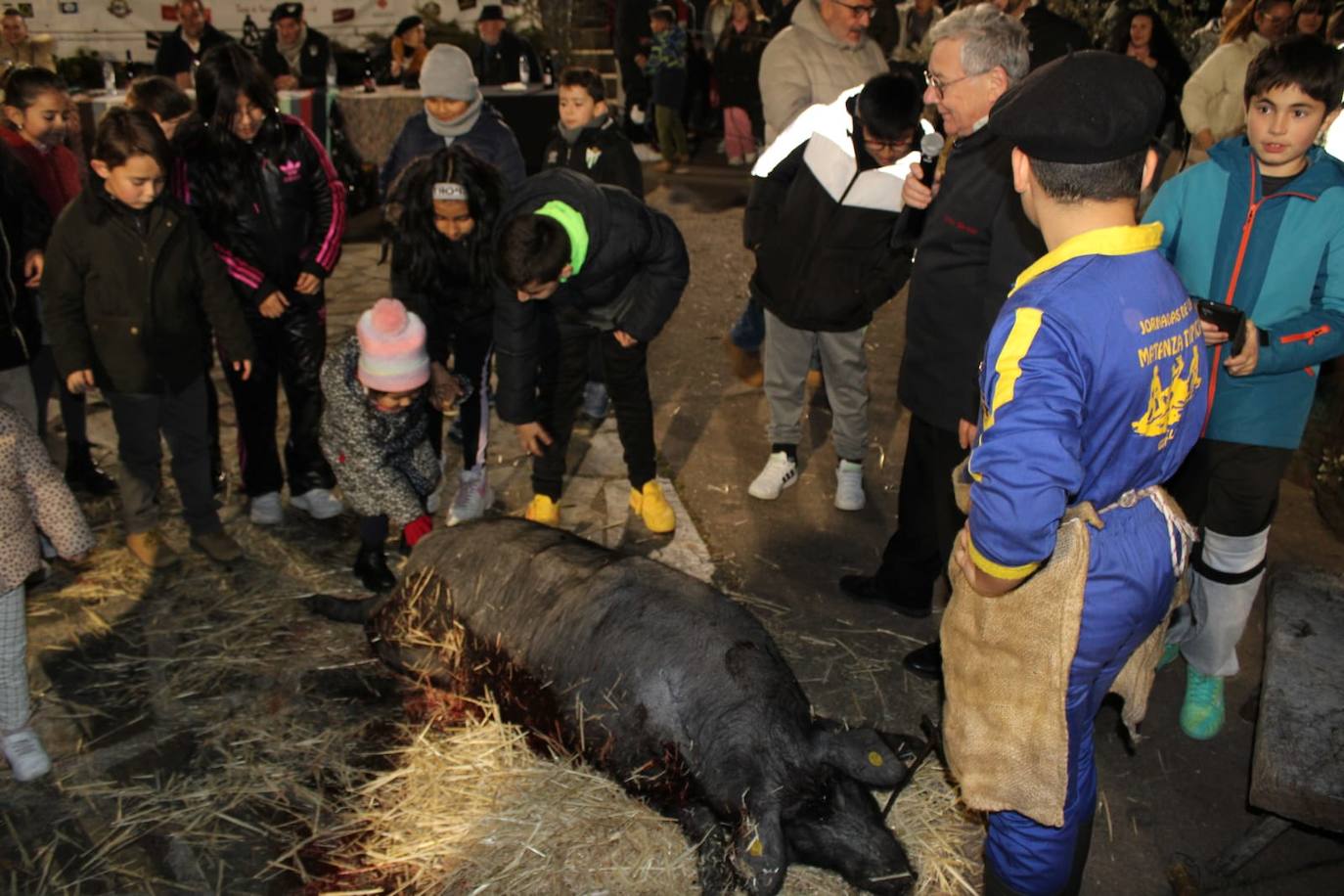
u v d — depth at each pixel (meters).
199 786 3.26
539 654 3.30
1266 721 2.87
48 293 3.85
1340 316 2.95
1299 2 6.44
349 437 3.79
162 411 4.17
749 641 3.14
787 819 2.87
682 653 3.09
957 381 3.31
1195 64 8.53
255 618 4.07
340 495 5.07
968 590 2.24
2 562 2.98
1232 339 2.62
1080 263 1.98
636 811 3.04
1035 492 1.87
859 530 4.79
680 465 5.34
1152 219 3.21
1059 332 1.93
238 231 4.34
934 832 3.03
